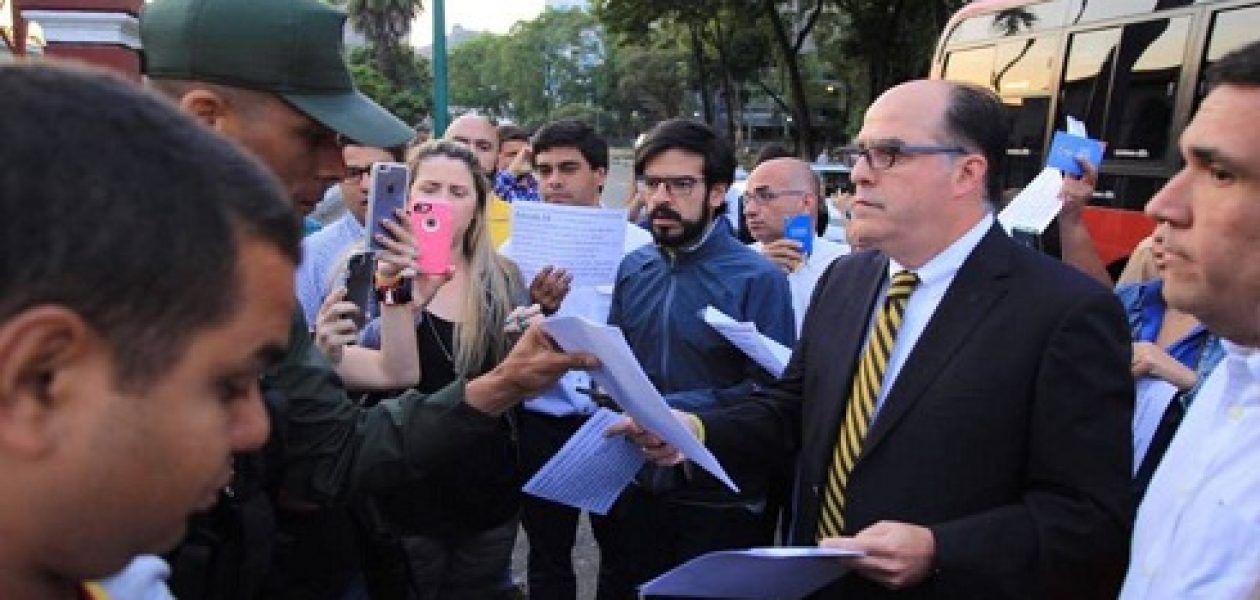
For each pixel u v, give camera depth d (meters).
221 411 0.70
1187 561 1.36
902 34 22.58
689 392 2.88
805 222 3.89
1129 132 6.32
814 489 2.11
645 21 25.59
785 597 1.87
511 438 2.71
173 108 0.71
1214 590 1.31
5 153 0.60
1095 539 1.70
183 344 0.66
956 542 1.72
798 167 4.18
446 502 2.57
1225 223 1.28
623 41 27.28
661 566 3.05
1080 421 1.74
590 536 5.04
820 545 1.81
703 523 2.89
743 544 2.92
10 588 0.68
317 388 1.59
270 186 0.72
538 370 1.73
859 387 2.02
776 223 4.17
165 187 0.64
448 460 1.72
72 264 0.60
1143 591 1.45
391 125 1.59
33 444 0.62
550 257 3.26
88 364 0.63
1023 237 3.04
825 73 33.75
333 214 4.89
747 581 1.78
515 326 2.87
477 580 3.03
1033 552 1.70
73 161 0.61
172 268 0.64
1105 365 1.77
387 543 2.03
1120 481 1.74
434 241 2.66
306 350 1.61
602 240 3.29
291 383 1.55
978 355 1.83
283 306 0.73
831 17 26.80
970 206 1.93
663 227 2.98
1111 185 6.43
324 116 1.51
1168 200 1.36
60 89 0.65
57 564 0.68
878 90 23.53
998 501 1.82
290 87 1.50
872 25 22.83
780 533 3.48
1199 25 5.81
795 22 28.31
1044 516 1.72
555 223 3.27
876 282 2.12
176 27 1.48
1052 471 1.75
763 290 2.96
